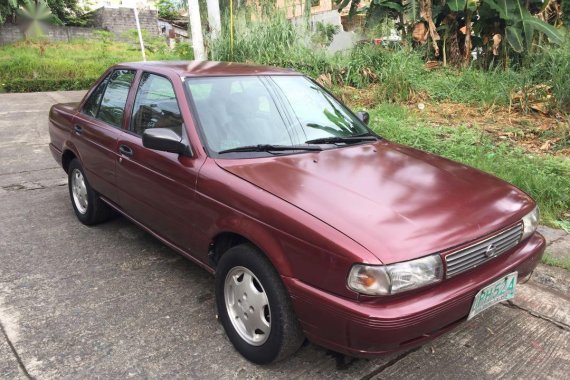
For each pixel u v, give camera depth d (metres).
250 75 3.69
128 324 3.12
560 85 7.45
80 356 2.80
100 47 22.86
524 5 9.85
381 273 2.17
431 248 2.30
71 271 3.79
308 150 3.25
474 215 2.60
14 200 5.40
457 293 2.37
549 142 6.36
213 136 3.14
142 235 4.50
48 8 22.80
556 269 3.81
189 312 3.27
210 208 2.88
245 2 12.06
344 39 12.77
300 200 2.55
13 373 2.66
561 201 4.86
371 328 2.18
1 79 16.34
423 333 2.30
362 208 2.50
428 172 3.07
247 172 2.86
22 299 3.38
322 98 3.91
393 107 7.93
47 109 11.57
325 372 2.72
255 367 2.75
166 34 31.09
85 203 4.62
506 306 3.43
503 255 2.71
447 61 10.62
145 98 3.71
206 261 3.08
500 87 8.19
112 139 3.87
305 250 2.36
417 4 10.23
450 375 2.73
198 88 3.40
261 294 2.64
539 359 2.87
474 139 6.36
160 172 3.29
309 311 2.36
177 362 2.78
